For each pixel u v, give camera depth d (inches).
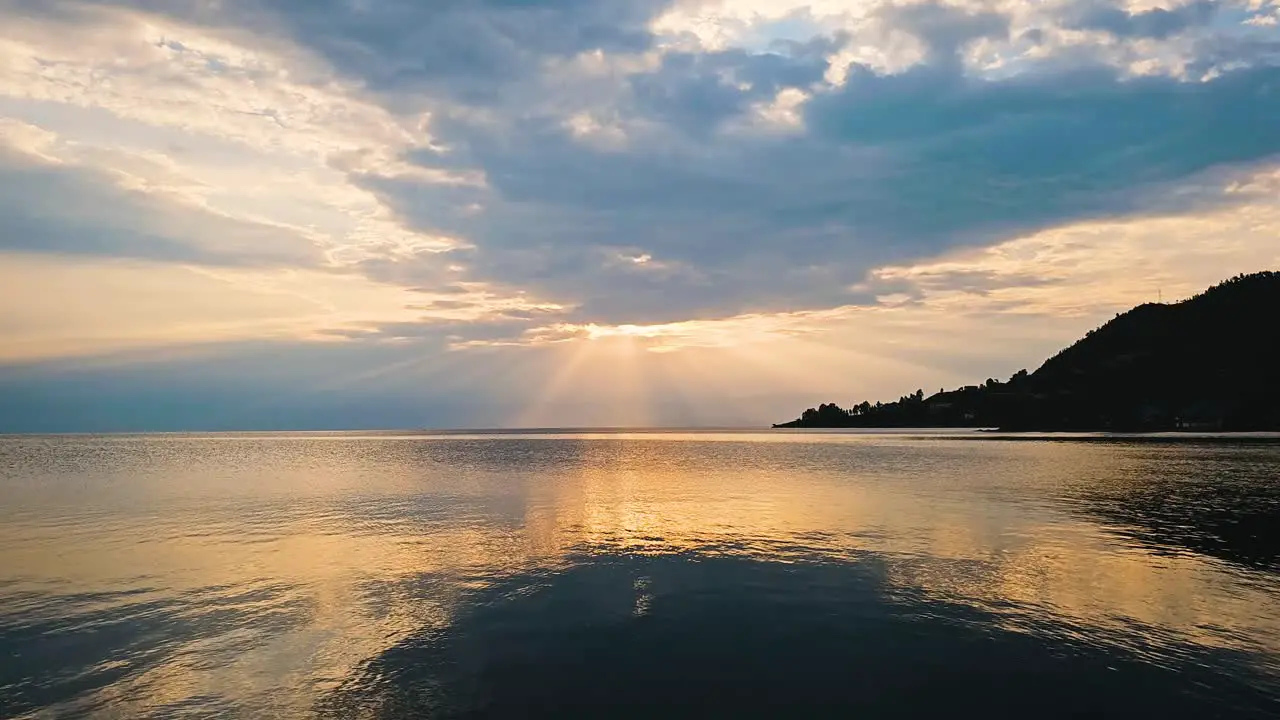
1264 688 506.9
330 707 482.0
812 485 1871.3
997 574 831.7
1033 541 1029.2
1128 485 1804.9
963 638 609.9
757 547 1001.5
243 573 855.7
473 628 643.5
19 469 2657.5
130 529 1176.2
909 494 1633.9
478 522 1243.8
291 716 468.4
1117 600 723.4
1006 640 604.7
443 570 868.0
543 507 1443.2
